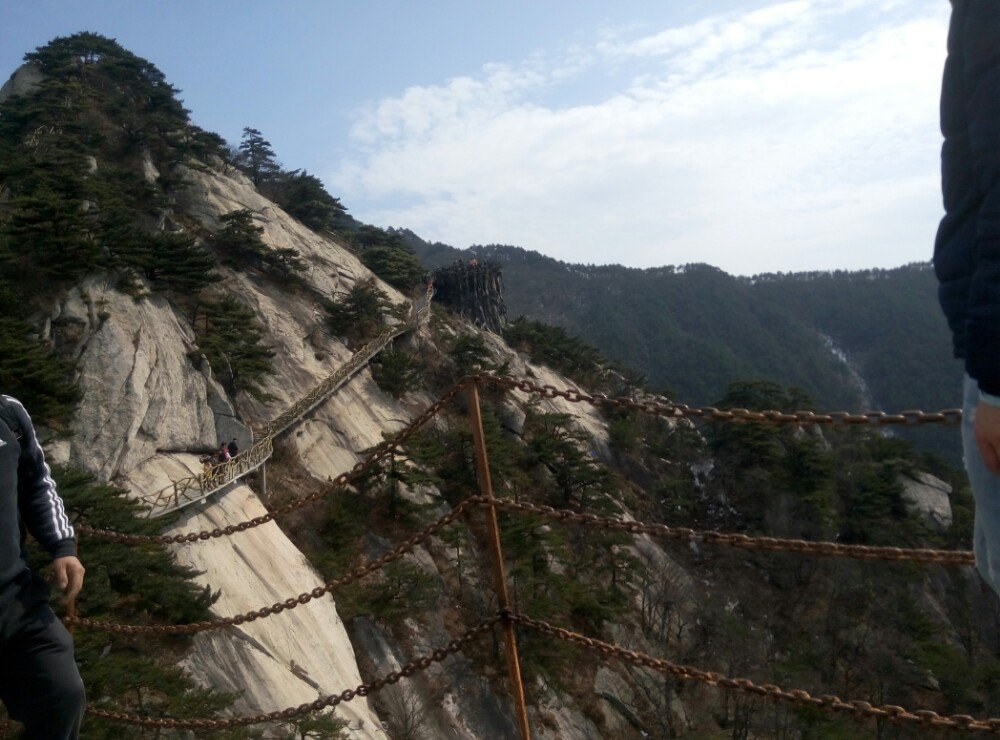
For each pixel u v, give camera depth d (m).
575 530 39.69
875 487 45.41
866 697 32.31
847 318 141.62
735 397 55.53
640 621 36.81
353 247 73.06
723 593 41.50
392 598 31.17
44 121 48.59
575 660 32.22
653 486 52.62
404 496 38.53
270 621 24.56
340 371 45.25
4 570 3.99
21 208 33.16
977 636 37.88
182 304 39.78
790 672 33.53
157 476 30.11
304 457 39.09
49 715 4.03
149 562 19.08
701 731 30.75
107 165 47.19
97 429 29.20
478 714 29.52
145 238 37.94
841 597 38.34
